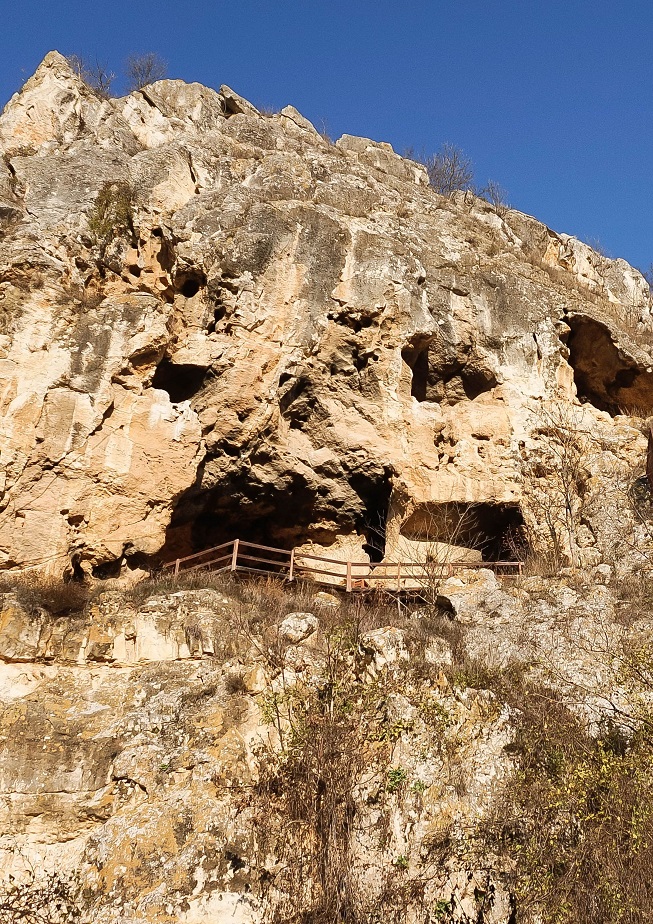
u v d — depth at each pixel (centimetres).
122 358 2036
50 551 1886
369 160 3381
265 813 1515
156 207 2353
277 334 2264
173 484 2061
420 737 1622
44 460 1916
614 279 3562
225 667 1714
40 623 1734
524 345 2520
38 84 2625
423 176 3541
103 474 1980
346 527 2444
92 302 2075
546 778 1534
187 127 2872
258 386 2214
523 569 2259
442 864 1489
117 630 1778
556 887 1368
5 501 1872
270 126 3150
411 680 1702
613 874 1318
